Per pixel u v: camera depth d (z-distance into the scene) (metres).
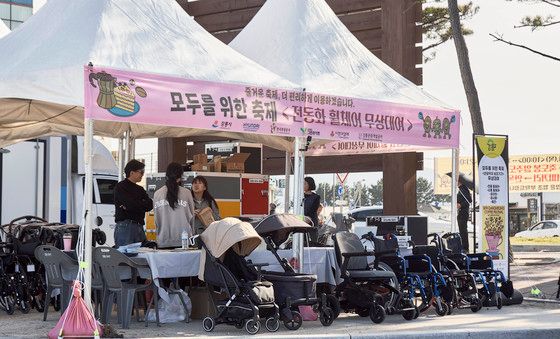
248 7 20.16
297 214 12.07
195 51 11.58
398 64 18.17
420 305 12.59
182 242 11.68
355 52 13.89
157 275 10.96
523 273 18.95
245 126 11.20
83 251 10.23
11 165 16.03
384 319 11.86
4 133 14.37
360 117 12.55
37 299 12.98
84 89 10.00
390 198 18.25
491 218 14.88
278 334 10.35
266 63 13.12
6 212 15.90
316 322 11.72
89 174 10.11
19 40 11.53
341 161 19.23
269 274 11.12
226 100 11.02
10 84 10.28
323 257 12.28
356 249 12.07
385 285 11.85
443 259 12.84
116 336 10.05
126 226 12.16
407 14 18.28
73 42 10.85
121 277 11.48
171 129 15.61
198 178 12.74
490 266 13.44
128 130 15.33
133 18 11.55
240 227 10.51
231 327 11.13
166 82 10.54
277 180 25.27
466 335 10.60
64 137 17.11
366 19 18.67
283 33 13.51
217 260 10.52
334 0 18.97
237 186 15.73
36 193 16.39
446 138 13.80
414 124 13.29
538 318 12.12
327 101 12.15
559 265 21.41
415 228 14.89
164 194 12.20
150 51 11.12
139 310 12.62
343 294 11.95
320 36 13.69
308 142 11.98
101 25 11.13
